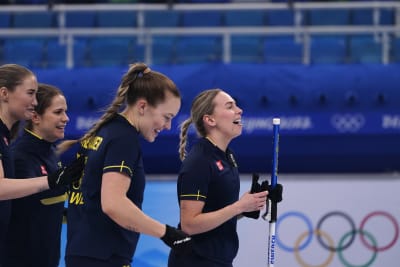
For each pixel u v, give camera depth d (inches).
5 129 479.2
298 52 1149.1
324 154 965.2
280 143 962.1
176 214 826.2
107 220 406.6
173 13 1256.8
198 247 470.6
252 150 958.4
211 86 968.3
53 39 1218.0
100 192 405.4
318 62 1133.1
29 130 531.2
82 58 1156.5
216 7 1090.7
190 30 1068.5
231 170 483.5
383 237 808.3
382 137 959.0
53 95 530.3
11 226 510.9
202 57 1141.7
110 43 1173.1
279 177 820.6
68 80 979.9
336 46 1165.1
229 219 475.2
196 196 461.4
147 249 801.6
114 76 979.9
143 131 418.0
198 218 454.0
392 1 1286.9
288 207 812.6
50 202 519.5
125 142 400.5
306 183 815.7
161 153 946.7
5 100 477.7
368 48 1165.7
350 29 1076.5
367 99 965.2
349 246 805.2
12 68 481.4
